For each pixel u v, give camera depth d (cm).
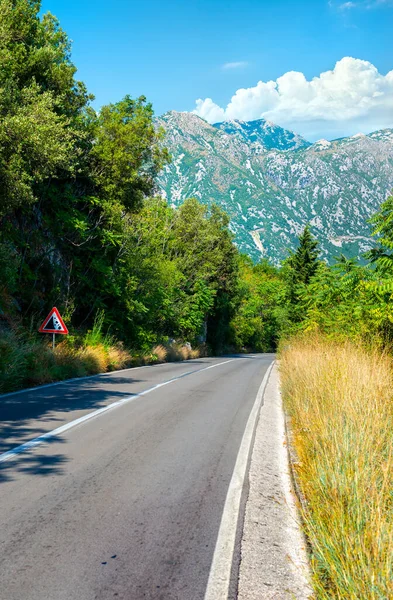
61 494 441
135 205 2456
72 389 1194
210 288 4322
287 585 302
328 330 1914
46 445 619
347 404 637
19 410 855
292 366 1423
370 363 973
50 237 1962
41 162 1386
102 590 283
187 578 303
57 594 275
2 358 1139
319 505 390
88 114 2184
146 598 277
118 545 343
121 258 2388
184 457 599
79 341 1917
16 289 1648
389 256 1160
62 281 2003
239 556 337
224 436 739
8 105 1323
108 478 497
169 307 3272
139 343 2566
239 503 444
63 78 1892
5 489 446
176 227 4181
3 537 345
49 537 349
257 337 7906
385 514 343
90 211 2206
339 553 301
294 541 368
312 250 3841
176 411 950
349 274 1261
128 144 2238
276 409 1062
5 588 278
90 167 2219
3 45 1641
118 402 1016
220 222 5250
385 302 1229
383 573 267
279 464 592
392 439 491
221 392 1322
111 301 2369
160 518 398
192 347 4222
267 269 12206
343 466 427
